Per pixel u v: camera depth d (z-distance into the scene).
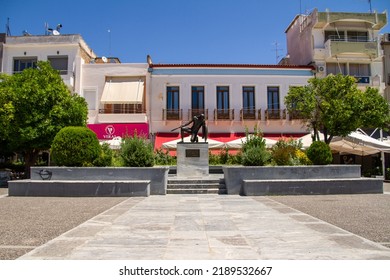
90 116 27.12
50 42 27.61
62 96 20.28
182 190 13.23
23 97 18.94
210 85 27.55
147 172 12.95
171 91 27.59
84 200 11.39
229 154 21.22
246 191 12.52
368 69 29.25
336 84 21.11
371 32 29.59
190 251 4.84
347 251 4.81
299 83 27.88
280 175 13.11
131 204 10.04
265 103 27.66
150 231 6.15
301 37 31.67
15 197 12.36
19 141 19.23
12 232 6.26
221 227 6.49
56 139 13.34
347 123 20.80
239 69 27.86
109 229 6.33
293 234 5.88
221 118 27.14
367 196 12.26
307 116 21.91
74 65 27.44
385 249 4.92
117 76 27.50
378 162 27.19
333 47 28.14
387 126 24.91
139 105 27.09
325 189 12.83
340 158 28.19
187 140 21.97
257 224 6.78
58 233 6.17
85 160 13.34
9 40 27.98
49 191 12.59
